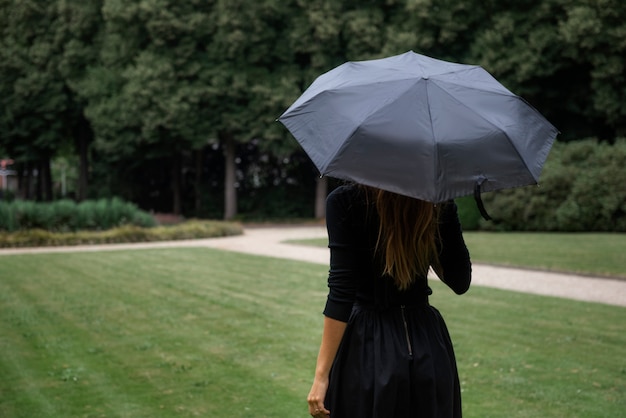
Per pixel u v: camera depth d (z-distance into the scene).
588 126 27.53
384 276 2.25
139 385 5.14
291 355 6.01
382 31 27.50
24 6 31.41
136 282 10.66
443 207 2.31
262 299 8.93
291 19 28.34
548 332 6.82
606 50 24.06
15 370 5.55
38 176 39.75
